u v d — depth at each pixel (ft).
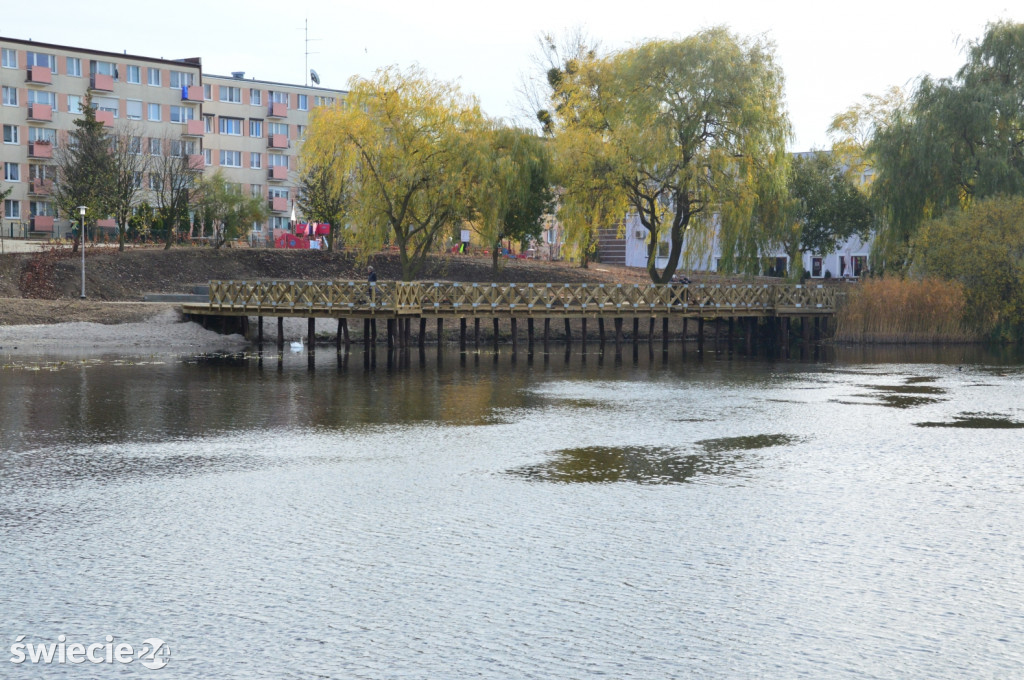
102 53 259.19
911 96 172.14
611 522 46.39
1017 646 32.14
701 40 164.45
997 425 77.82
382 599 35.86
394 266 203.00
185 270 191.31
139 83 266.16
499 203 163.12
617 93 169.89
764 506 49.78
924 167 166.91
